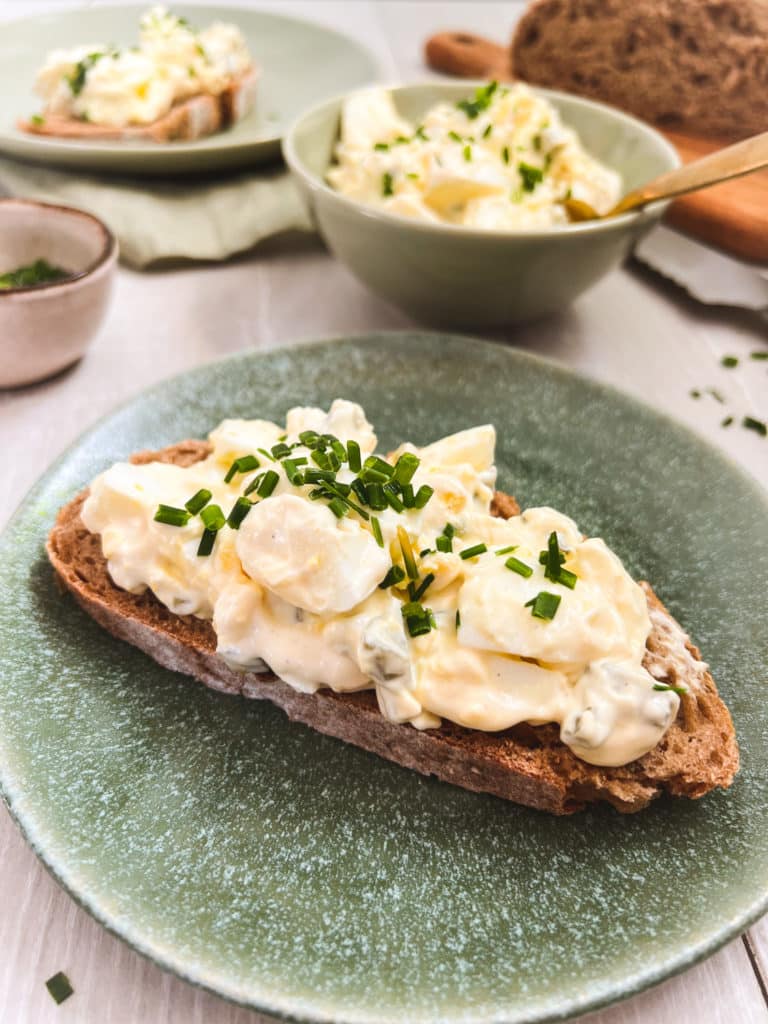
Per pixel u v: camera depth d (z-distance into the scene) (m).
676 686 0.19
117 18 0.51
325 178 0.35
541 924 0.16
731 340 0.34
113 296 0.32
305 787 0.19
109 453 0.25
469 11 0.64
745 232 0.33
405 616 0.19
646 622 0.19
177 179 0.41
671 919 0.16
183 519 0.20
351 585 0.18
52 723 0.19
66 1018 0.16
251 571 0.19
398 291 0.31
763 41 0.35
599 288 0.37
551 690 0.18
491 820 0.18
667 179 0.28
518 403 0.28
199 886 0.16
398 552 0.19
